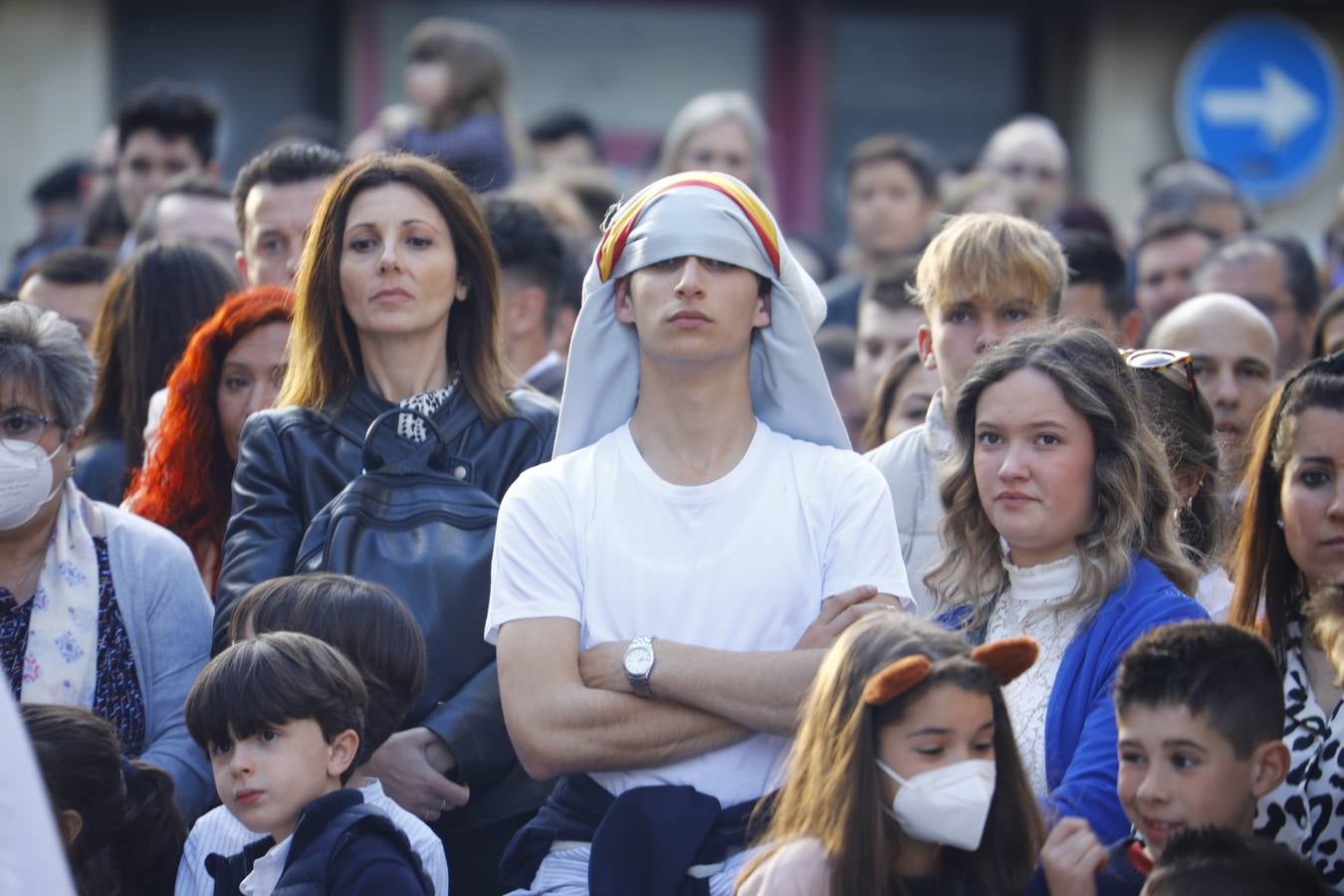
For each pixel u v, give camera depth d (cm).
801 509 1098
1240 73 3681
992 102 3872
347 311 1307
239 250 1755
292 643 1070
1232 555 1251
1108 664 1065
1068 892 950
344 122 3706
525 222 1827
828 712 978
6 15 3525
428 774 1152
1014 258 1330
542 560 1084
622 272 1112
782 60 3844
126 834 1109
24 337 1210
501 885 1197
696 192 1100
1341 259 2452
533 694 1045
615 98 3803
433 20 3738
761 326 1125
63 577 1236
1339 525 1120
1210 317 1595
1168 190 2561
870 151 2525
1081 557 1105
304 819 1040
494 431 1302
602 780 1068
